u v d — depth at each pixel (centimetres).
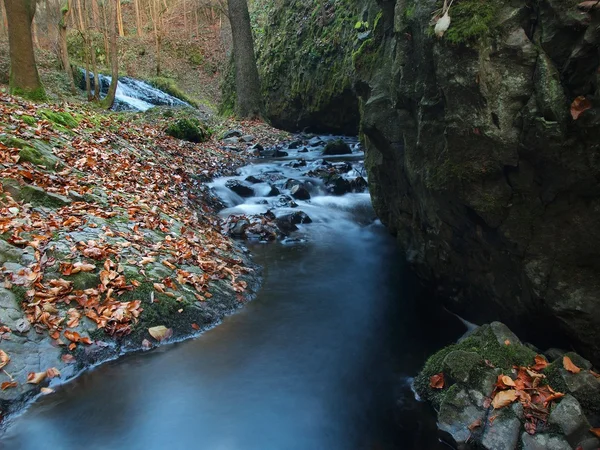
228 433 335
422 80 405
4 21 2528
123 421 342
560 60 302
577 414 280
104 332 412
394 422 345
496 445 287
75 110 1058
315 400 371
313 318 505
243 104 1972
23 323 382
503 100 323
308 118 1855
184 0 3559
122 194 662
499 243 375
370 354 436
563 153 302
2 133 636
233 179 996
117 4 3288
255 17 2934
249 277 587
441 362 365
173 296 473
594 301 319
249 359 425
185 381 390
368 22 644
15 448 312
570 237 323
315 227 814
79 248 472
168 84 2895
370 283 598
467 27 323
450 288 505
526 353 340
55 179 598
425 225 516
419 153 445
